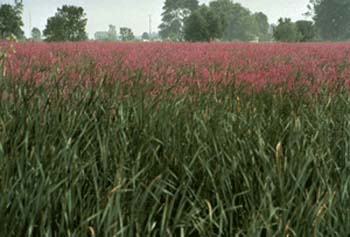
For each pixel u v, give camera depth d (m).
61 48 14.38
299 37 41.34
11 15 30.56
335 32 113.50
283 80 6.75
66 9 31.31
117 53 12.66
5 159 3.18
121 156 3.48
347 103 5.20
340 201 3.29
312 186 3.27
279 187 3.33
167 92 5.11
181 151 3.81
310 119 4.88
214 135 4.00
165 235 2.80
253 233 2.83
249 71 8.11
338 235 2.98
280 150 3.55
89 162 3.36
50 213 2.78
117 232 2.72
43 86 4.61
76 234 2.72
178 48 15.88
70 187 2.96
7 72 5.57
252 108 4.89
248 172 3.58
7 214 2.92
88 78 5.61
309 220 2.97
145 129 4.07
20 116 3.84
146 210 3.27
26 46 14.55
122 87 5.15
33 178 3.08
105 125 4.08
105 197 2.96
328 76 7.60
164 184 3.24
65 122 3.89
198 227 3.09
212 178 3.37
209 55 12.23
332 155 3.91
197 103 4.90
